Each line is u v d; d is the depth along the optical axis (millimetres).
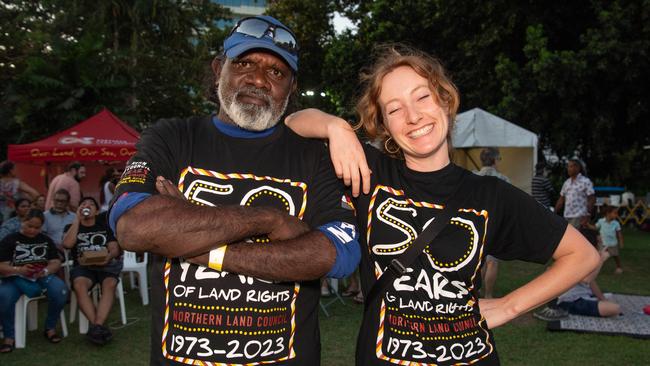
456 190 1896
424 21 16172
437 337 1797
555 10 13969
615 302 6195
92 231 5379
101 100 14406
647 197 16750
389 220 1874
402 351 1796
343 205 1784
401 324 1812
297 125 1865
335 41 18859
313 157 1805
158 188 1528
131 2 17922
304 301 1718
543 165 9578
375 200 1910
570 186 8859
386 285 1843
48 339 5180
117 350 4934
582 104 13602
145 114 19281
